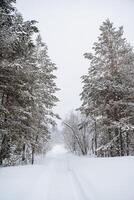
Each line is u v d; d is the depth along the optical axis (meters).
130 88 13.61
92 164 10.77
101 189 6.10
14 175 8.38
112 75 15.15
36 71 12.71
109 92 14.36
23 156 15.52
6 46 9.68
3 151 11.20
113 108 14.34
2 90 10.84
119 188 5.80
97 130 17.22
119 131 14.02
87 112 16.44
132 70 16.06
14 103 11.84
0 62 9.87
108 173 7.78
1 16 9.45
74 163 14.94
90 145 39.06
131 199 4.86
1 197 5.57
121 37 15.93
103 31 16.22
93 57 16.33
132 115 14.30
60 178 9.44
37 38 20.08
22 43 10.70
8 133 10.66
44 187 7.28
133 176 6.64
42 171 10.60
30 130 12.79
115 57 15.56
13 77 10.64
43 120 19.38
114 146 13.84
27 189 6.56
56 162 19.59
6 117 10.95
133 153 18.94
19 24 10.12
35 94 14.74
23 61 10.93
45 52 20.06
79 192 6.62
